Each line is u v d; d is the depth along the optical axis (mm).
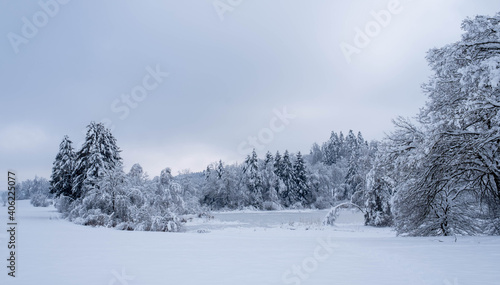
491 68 10953
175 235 17234
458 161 14242
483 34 12984
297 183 83875
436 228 16719
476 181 15641
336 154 116000
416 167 15023
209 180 78562
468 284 5676
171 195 32625
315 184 87500
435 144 13906
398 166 16484
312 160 127375
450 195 16844
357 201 38156
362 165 36844
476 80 11953
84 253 9977
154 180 35250
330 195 86438
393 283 5867
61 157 45250
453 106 14453
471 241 11742
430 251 9531
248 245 12195
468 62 13484
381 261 8086
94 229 22125
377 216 30484
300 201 81938
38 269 7449
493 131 12359
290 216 50781
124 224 26500
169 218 26109
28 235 15953
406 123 17391
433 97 15695
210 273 6977
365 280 6137
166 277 6625
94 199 33375
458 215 16531
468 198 17062
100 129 40688
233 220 40938
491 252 9141
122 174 33312
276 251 10383
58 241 13414
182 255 9531
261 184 77125
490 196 15633
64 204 42625
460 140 13719
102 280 6398
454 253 9062
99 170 37125
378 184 30828
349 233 22797
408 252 9430
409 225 17391
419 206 16312
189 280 6359
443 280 5988
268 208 75375
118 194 32688
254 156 78562
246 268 7527
